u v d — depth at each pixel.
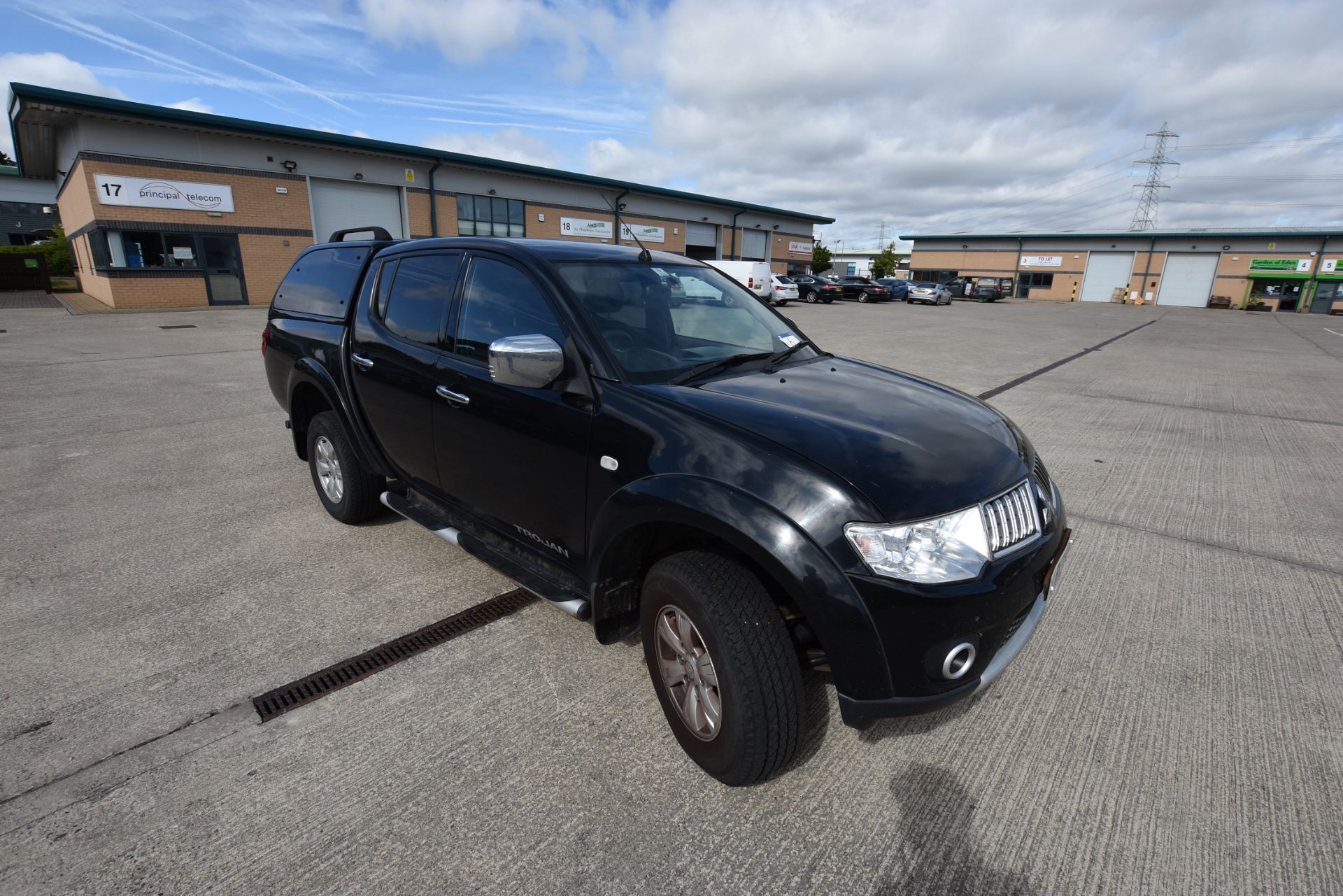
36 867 1.85
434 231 26.20
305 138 21.62
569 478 2.45
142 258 19.42
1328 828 2.05
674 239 36.47
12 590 3.34
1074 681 2.76
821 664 2.16
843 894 1.83
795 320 21.89
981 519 1.99
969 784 2.22
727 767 2.07
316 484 4.27
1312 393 9.56
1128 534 4.25
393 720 2.46
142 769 2.21
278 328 4.37
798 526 1.87
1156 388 9.66
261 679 2.68
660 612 2.23
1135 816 2.10
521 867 1.89
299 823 2.02
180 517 4.29
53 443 5.93
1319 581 3.63
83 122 17.94
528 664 2.80
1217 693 2.69
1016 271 58.59
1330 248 45.34
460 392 2.89
